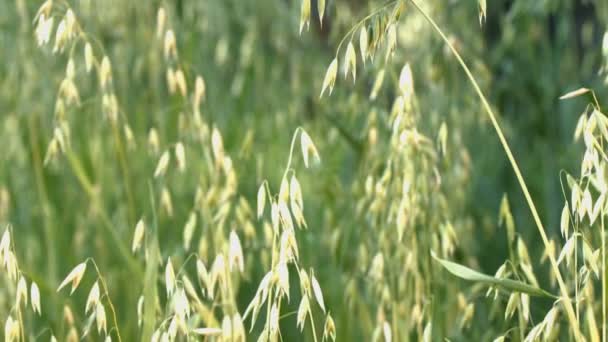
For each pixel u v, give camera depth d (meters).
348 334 3.42
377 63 3.56
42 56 4.55
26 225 4.49
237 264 2.94
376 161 3.45
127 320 3.68
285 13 5.76
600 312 2.87
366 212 3.43
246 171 4.13
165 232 4.27
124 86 4.63
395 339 3.10
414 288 3.13
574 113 5.08
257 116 5.32
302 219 2.47
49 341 3.81
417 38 4.33
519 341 2.90
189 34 4.98
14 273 2.59
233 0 5.70
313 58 5.50
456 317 3.36
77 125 4.71
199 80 3.31
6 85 4.61
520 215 4.81
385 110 3.58
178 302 2.54
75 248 4.32
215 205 3.27
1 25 4.75
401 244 3.10
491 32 5.87
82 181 3.38
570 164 4.91
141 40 4.73
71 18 2.92
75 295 4.21
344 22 4.89
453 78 4.23
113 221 4.32
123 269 4.05
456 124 4.02
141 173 4.41
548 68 5.29
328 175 3.94
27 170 4.64
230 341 2.57
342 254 3.56
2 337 3.03
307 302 2.45
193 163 3.94
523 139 5.32
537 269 4.39
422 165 3.09
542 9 4.91
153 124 4.57
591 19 5.95
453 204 3.78
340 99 4.41
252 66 5.47
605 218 3.03
